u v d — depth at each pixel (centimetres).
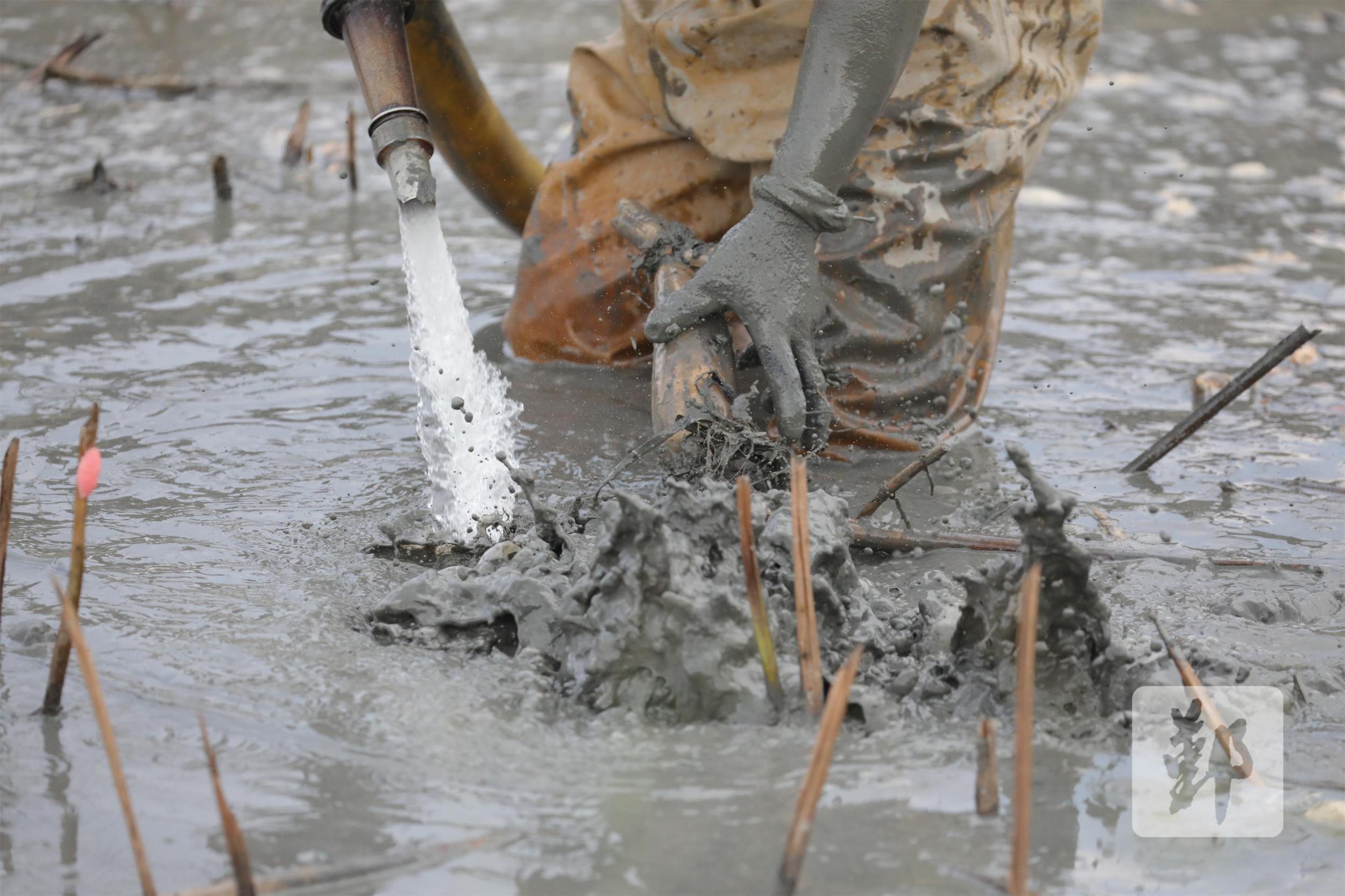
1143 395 758
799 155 567
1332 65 1627
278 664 447
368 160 1216
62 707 421
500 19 1819
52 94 1398
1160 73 1581
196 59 1554
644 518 406
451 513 576
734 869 348
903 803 377
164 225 1022
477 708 420
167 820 368
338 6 640
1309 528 594
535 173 868
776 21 655
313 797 378
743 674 414
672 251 668
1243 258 994
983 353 709
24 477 615
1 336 795
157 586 508
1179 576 535
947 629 454
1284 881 354
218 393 726
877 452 671
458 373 614
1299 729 427
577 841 359
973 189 665
